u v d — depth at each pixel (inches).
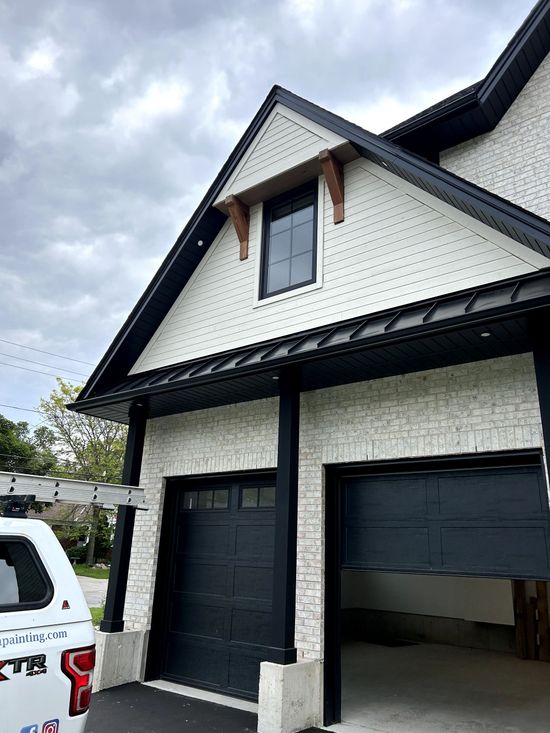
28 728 98.9
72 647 110.3
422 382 221.6
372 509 230.2
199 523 293.4
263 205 301.3
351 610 481.7
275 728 196.5
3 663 97.7
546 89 251.8
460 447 203.6
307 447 247.3
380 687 286.2
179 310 320.2
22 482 159.9
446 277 217.3
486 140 264.1
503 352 200.1
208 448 291.4
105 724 210.1
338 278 252.7
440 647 421.7
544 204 237.3
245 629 256.2
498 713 239.8
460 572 199.5
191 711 228.1
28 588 112.1
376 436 227.9
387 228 242.1
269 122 291.3
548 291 164.7
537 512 187.9
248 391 262.8
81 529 1022.4
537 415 189.5
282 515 226.8
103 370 314.8
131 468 305.6
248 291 289.3
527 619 381.7
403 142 273.0
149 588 290.8
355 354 205.0
